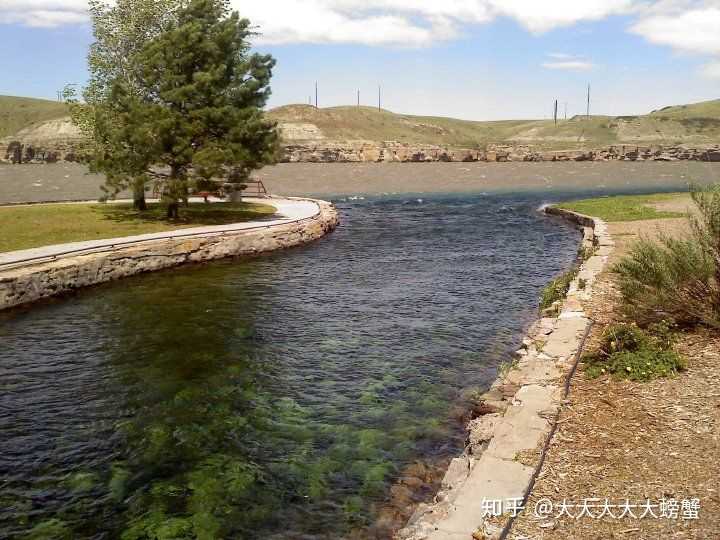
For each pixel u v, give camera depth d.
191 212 33.16
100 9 31.55
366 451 8.70
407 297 18.11
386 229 34.69
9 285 17.02
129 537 6.82
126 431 9.50
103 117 28.69
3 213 28.94
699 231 11.17
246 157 28.05
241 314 16.36
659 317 11.12
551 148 161.88
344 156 147.88
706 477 5.94
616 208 35.69
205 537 6.78
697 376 8.48
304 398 10.71
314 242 29.61
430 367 12.19
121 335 14.56
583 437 7.10
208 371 12.09
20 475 8.23
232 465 8.37
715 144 152.25
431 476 7.93
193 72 29.06
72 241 23.28
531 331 12.82
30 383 11.56
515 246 27.77
